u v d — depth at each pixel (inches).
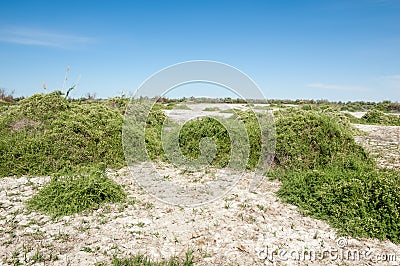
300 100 1101.1
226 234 191.5
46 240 180.9
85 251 170.1
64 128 332.5
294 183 250.7
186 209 227.6
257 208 228.1
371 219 194.7
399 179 225.3
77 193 224.4
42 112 358.3
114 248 173.5
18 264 156.9
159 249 174.2
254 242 182.7
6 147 308.5
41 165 300.7
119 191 244.5
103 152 332.5
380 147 445.1
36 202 224.2
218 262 163.6
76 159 315.0
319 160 293.6
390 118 825.5
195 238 186.5
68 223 201.5
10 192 251.3
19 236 184.2
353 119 797.2
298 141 299.9
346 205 207.6
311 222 207.3
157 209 227.1
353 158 295.1
